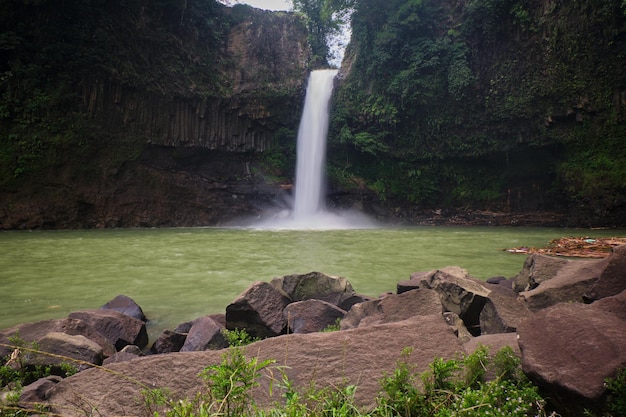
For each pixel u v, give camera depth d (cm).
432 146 3319
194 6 3225
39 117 2422
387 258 1267
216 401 251
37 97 2419
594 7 2659
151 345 571
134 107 2777
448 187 3369
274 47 3475
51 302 746
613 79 2712
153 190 2789
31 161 2355
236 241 1753
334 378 310
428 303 486
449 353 330
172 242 1703
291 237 1952
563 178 2916
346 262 1187
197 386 309
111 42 2698
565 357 265
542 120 2944
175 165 2986
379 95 3328
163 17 3016
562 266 670
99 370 324
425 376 280
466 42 3141
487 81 3111
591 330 275
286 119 3375
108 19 2703
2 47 2320
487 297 503
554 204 3048
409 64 3238
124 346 539
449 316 473
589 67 2756
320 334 360
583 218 2767
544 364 266
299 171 3372
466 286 545
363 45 3447
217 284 898
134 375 318
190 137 3036
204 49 3247
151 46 2905
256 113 3259
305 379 310
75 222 2475
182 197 2894
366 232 2291
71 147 2495
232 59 3338
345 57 3728
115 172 2642
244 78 3288
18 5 2388
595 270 563
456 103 3188
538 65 2911
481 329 493
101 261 1190
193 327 523
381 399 270
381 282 920
